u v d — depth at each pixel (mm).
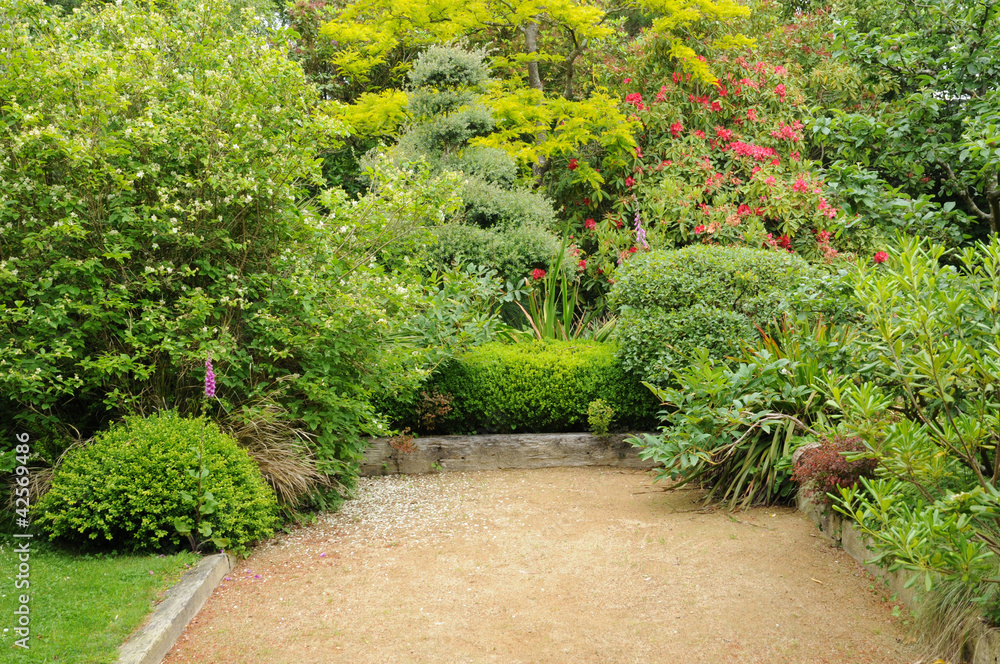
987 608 2607
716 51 10227
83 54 3920
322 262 4723
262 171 4297
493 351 6258
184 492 3639
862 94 10023
